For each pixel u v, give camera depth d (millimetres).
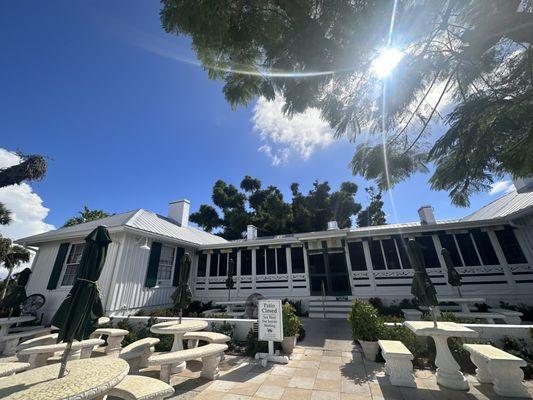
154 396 2869
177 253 12938
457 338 4934
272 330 5535
